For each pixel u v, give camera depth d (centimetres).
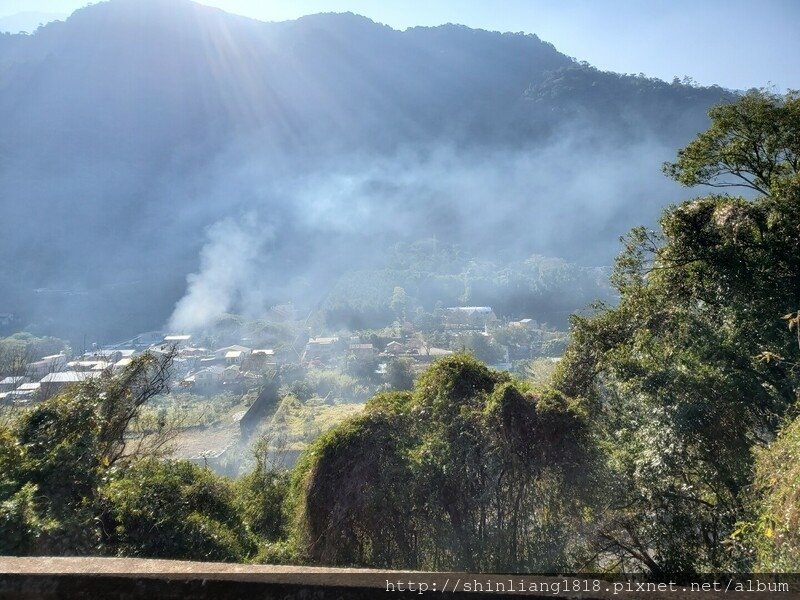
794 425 396
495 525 475
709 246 791
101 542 523
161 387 889
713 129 1023
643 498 519
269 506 910
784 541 294
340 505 512
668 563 478
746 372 614
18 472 503
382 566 479
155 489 668
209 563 131
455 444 504
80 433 609
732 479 523
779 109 930
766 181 987
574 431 505
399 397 627
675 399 569
